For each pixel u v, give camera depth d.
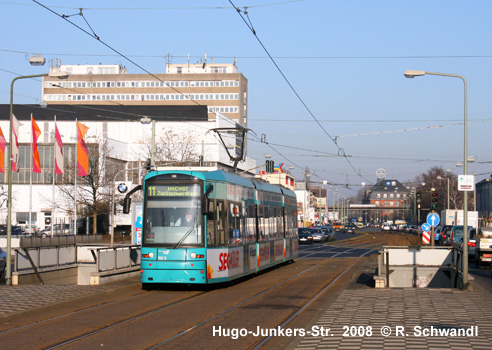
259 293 19.67
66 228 67.75
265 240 26.50
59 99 138.38
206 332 12.33
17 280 21.94
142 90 136.62
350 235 103.19
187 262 19.30
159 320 13.80
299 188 144.62
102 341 11.25
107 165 64.25
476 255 33.88
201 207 19.28
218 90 135.50
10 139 23.47
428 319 12.97
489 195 89.25
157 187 19.98
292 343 10.59
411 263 25.03
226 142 81.75
